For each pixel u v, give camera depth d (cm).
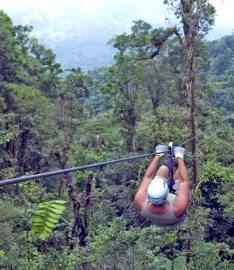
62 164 1950
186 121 1867
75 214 1599
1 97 2611
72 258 1238
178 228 1355
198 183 1662
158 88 3025
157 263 1235
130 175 2155
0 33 3016
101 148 2972
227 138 2581
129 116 3291
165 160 1083
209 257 1366
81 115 3384
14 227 1450
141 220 1786
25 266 1250
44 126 2806
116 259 1196
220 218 1858
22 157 2766
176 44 2877
